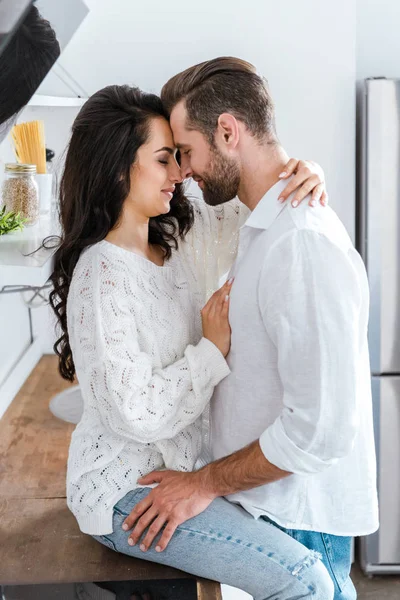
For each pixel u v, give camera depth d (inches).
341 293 55.8
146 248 68.4
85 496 64.1
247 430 63.2
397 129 107.3
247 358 61.9
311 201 59.3
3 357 98.4
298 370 56.6
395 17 121.6
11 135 89.7
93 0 103.7
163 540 61.5
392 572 118.7
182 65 106.2
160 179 64.3
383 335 112.4
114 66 106.0
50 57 61.7
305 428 56.6
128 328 61.4
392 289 111.3
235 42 105.7
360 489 64.3
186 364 62.5
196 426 68.6
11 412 95.7
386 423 113.8
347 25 105.5
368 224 109.8
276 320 57.3
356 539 122.1
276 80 107.0
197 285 74.2
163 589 61.6
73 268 66.6
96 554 66.8
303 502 62.9
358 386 57.0
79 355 62.6
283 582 60.0
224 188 64.1
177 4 104.3
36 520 72.0
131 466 64.5
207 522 61.9
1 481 78.7
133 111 62.6
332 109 107.8
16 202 83.4
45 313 115.9
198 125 62.2
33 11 47.8
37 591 61.8
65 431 90.4
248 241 63.1
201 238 75.0
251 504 63.3
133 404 59.9
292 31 105.5
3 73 51.2
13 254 70.2
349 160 109.3
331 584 61.1
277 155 62.9
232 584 61.8
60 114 108.3
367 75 123.6
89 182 63.5
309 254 56.6
